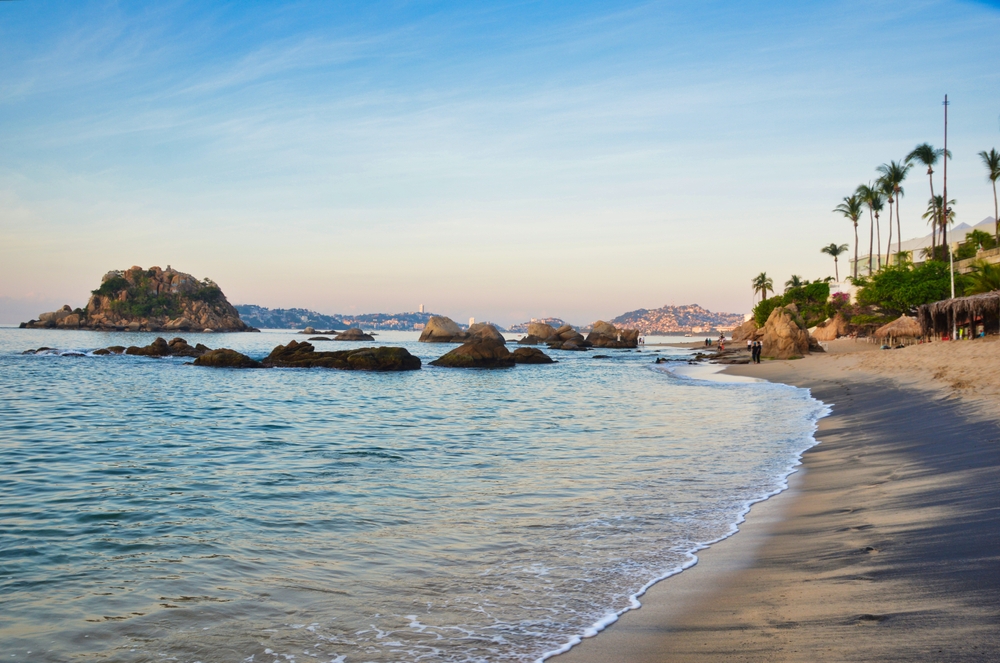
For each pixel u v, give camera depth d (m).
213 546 8.07
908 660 4.25
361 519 9.34
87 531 8.69
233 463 13.80
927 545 6.55
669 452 14.91
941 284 60.91
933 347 37.19
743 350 77.44
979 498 7.97
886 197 91.75
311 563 7.44
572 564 7.31
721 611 5.66
